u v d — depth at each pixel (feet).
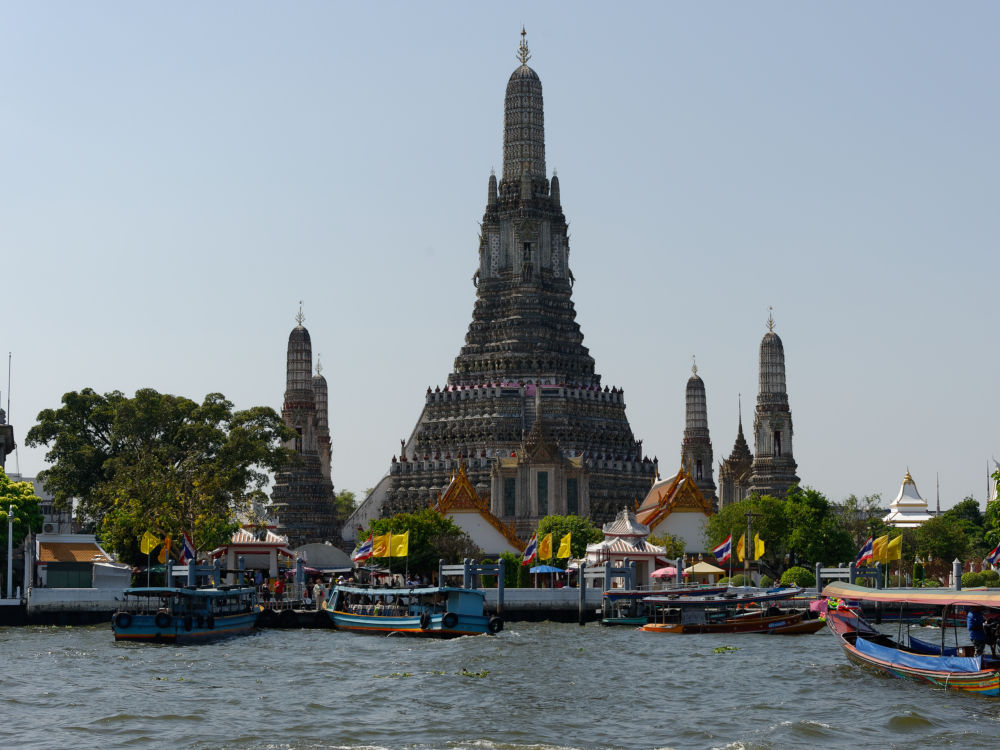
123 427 522.47
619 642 363.97
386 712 240.32
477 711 241.55
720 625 397.60
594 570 462.60
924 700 254.27
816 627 399.85
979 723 231.91
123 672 289.74
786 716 238.68
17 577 477.77
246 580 460.55
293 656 322.75
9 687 265.34
